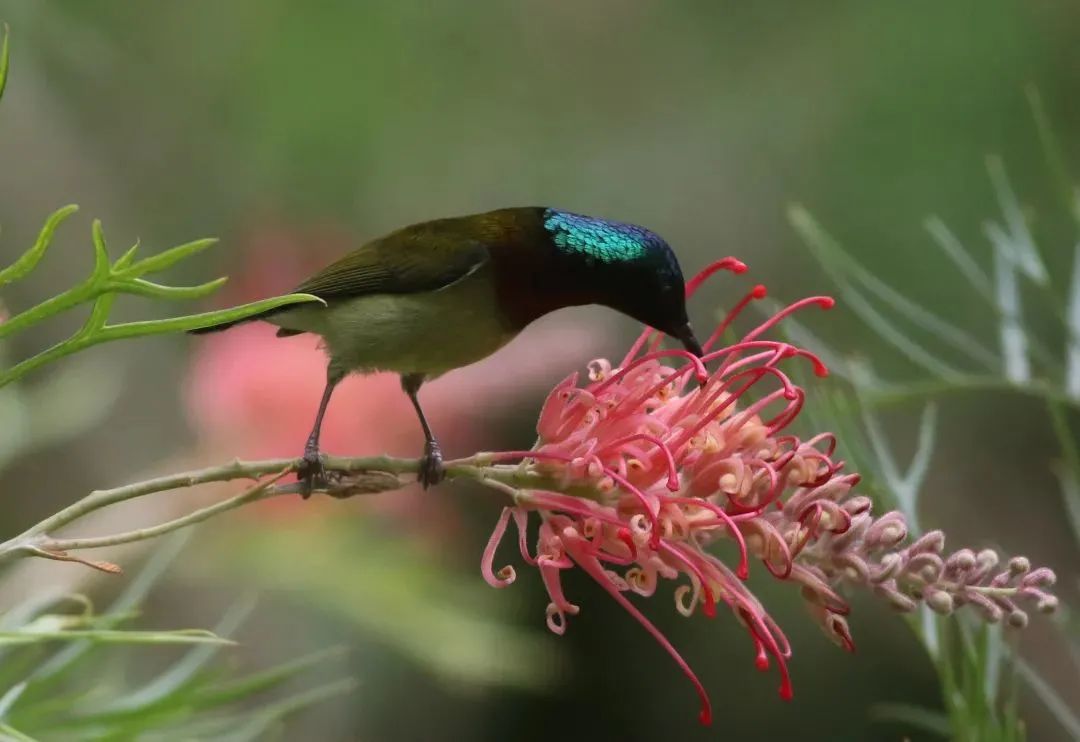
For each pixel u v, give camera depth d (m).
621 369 2.56
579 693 2.97
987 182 2.85
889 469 2.61
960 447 2.86
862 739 2.88
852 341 2.86
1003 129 2.85
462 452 2.76
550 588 2.56
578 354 2.81
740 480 2.55
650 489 2.55
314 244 2.85
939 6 2.88
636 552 2.55
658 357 2.56
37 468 2.77
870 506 2.55
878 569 2.55
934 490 2.86
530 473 2.56
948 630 2.59
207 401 2.73
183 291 2.53
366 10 2.98
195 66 2.92
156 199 2.89
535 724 2.90
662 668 2.97
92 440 2.78
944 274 2.85
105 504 2.54
